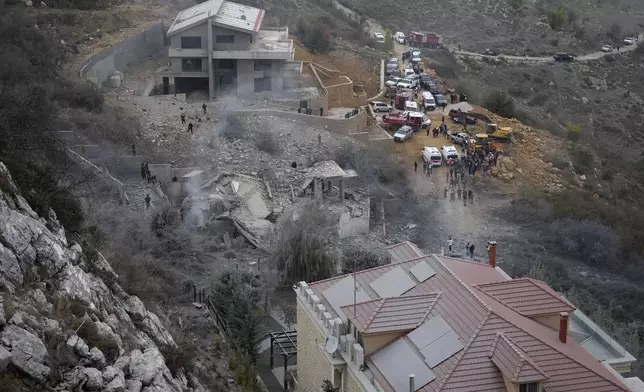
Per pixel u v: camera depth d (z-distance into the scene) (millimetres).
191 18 106875
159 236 72125
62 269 37500
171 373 39250
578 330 49562
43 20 110750
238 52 103812
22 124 50000
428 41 171000
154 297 55406
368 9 191125
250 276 65750
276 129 98312
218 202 80688
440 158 100062
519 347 40812
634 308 77500
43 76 95062
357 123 104312
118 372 33531
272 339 55188
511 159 104562
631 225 97875
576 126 139000
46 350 31531
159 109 98875
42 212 42812
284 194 86438
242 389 46156
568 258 87312
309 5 164250
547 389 39250
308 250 68812
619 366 46562
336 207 85188
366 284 48750
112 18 118625
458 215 91000
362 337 43719
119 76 104812
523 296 45312
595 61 194500
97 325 35750
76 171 76688
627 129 169625
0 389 29219
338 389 45094
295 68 109562
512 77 177000
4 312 31734
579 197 100938
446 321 43312
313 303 48688
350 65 128250
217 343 50469
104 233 56688
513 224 90875
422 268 48125
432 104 117375
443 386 39375
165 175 85500
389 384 41094
